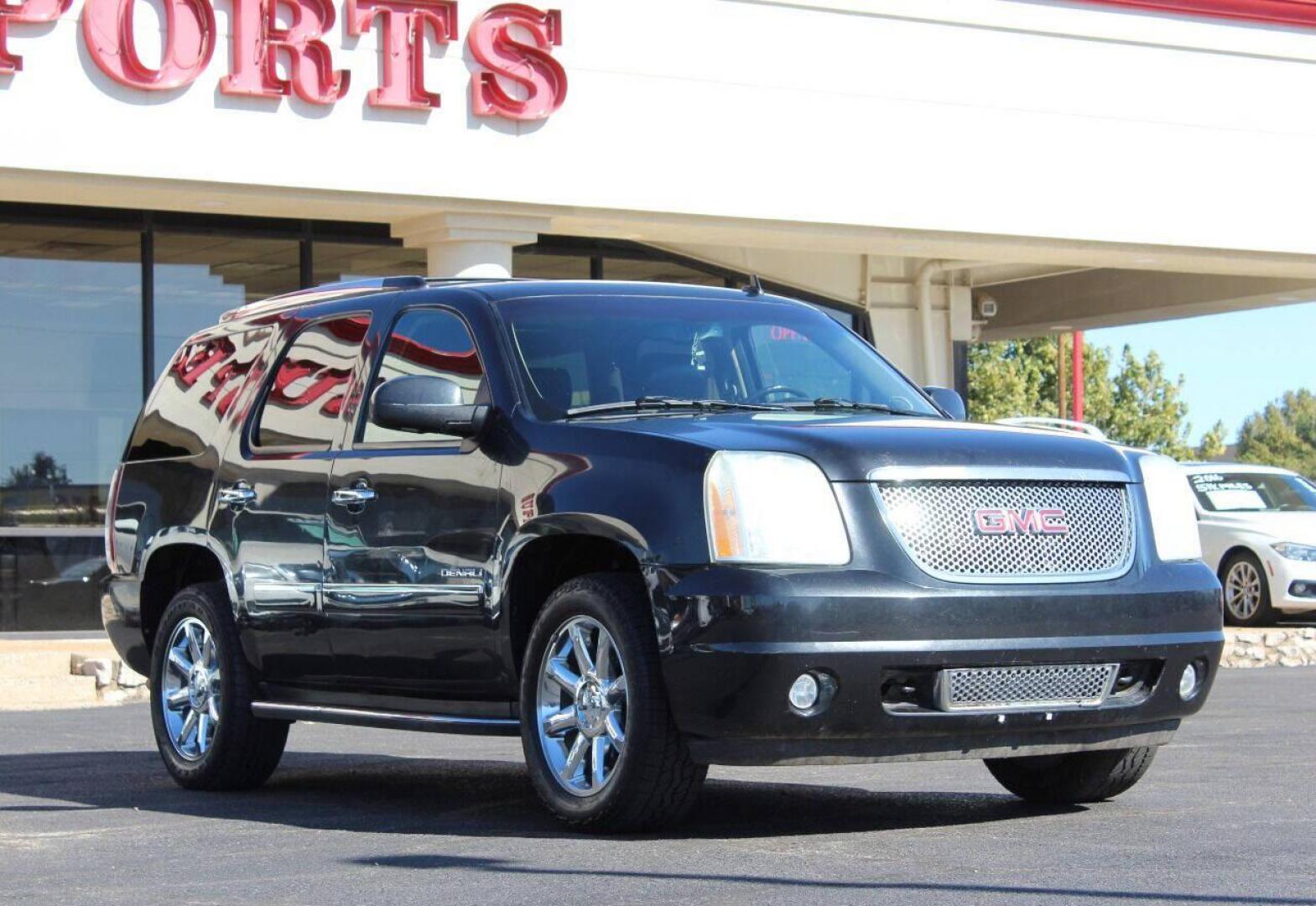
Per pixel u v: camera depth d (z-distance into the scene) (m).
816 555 6.20
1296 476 21.09
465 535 7.01
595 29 17.38
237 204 16.38
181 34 15.52
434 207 16.86
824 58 18.47
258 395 8.34
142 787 8.48
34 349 18.03
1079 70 19.81
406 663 7.32
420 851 6.25
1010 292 27.34
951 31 19.14
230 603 8.30
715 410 7.10
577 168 17.30
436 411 7.02
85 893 5.59
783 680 6.06
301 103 16.03
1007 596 6.35
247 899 5.41
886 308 23.19
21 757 9.78
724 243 19.23
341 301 8.16
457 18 16.66
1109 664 6.59
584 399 7.11
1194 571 6.92
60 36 15.15
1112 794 7.32
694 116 17.84
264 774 8.29
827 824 6.79
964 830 6.60
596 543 6.75
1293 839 6.28
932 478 6.40
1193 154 20.42
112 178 15.44
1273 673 15.75
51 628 18.09
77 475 18.20
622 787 6.35
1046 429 7.25
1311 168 21.12
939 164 19.06
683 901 5.20
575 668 6.66
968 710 6.34
